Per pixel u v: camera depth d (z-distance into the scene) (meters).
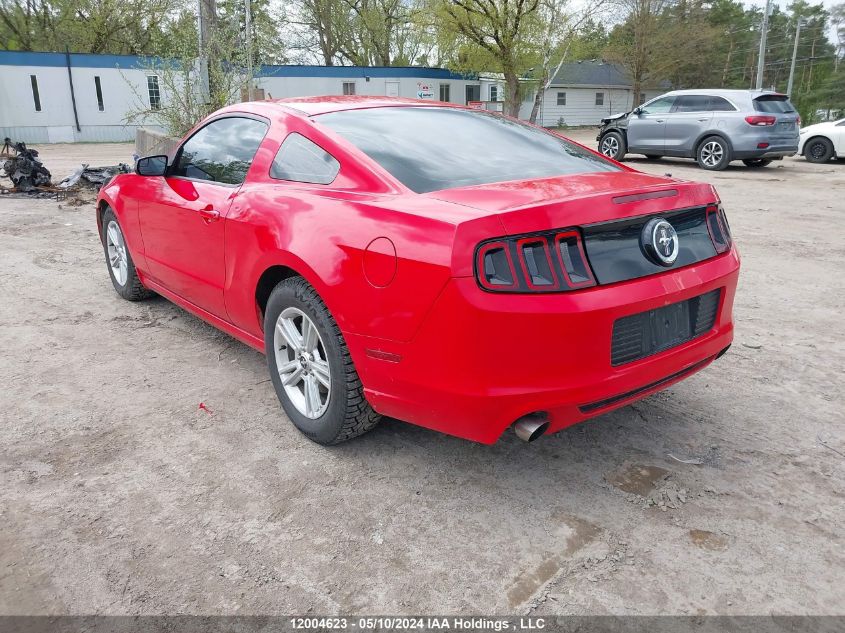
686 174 14.19
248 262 3.07
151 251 4.20
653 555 2.25
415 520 2.44
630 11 45.12
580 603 2.03
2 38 38.94
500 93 42.31
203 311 3.85
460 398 2.25
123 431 3.08
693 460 2.86
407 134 3.00
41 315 4.73
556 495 2.60
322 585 2.11
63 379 3.64
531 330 2.14
